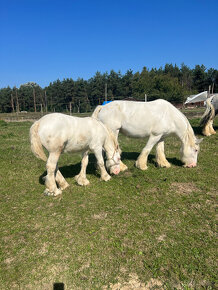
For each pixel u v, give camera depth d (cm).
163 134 589
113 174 570
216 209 392
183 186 492
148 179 532
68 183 518
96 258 280
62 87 6181
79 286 243
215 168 597
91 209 397
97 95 5950
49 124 412
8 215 384
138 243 306
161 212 385
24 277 256
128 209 395
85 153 509
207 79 5725
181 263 270
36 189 488
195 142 600
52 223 357
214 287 239
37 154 430
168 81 4956
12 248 302
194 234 325
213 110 972
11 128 1661
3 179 546
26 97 6688
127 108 569
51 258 282
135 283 245
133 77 6356
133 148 878
